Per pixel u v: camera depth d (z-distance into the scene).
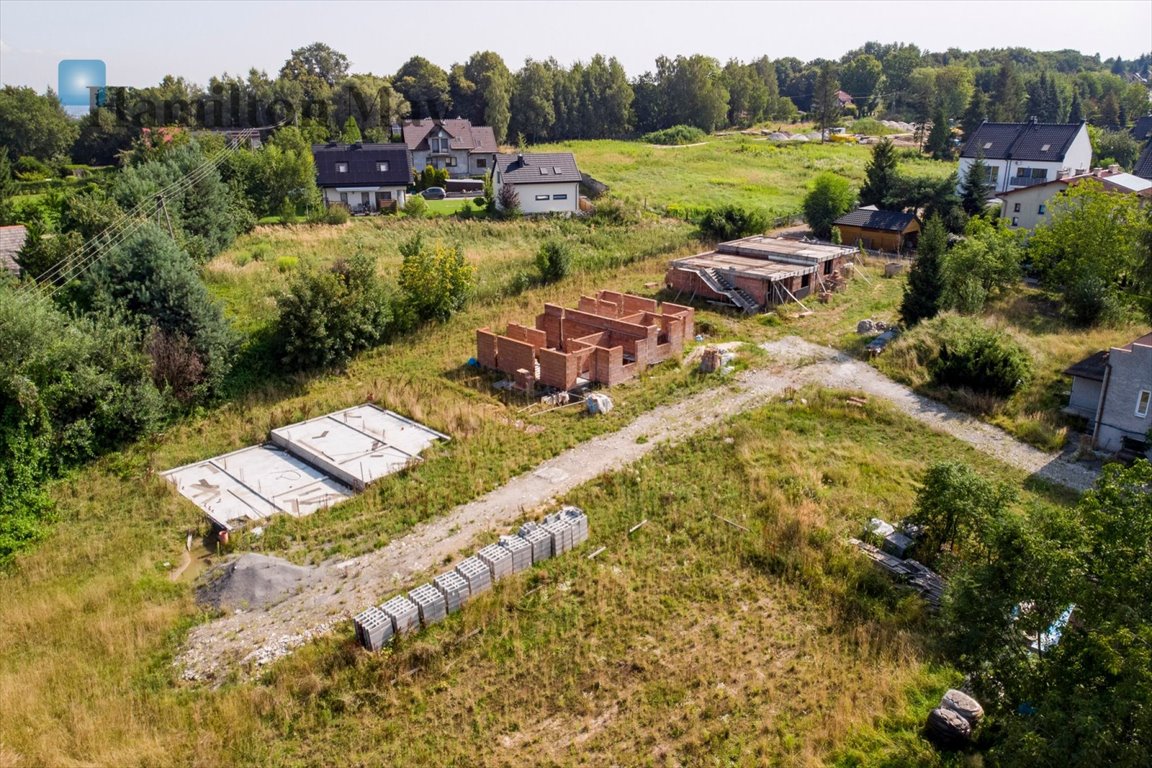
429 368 30.28
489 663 15.37
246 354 29.62
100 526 20.67
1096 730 10.34
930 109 109.50
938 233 33.00
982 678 13.34
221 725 13.80
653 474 22.41
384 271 38.44
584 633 16.22
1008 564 13.59
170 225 33.47
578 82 108.81
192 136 59.19
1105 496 12.63
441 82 103.00
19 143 85.06
